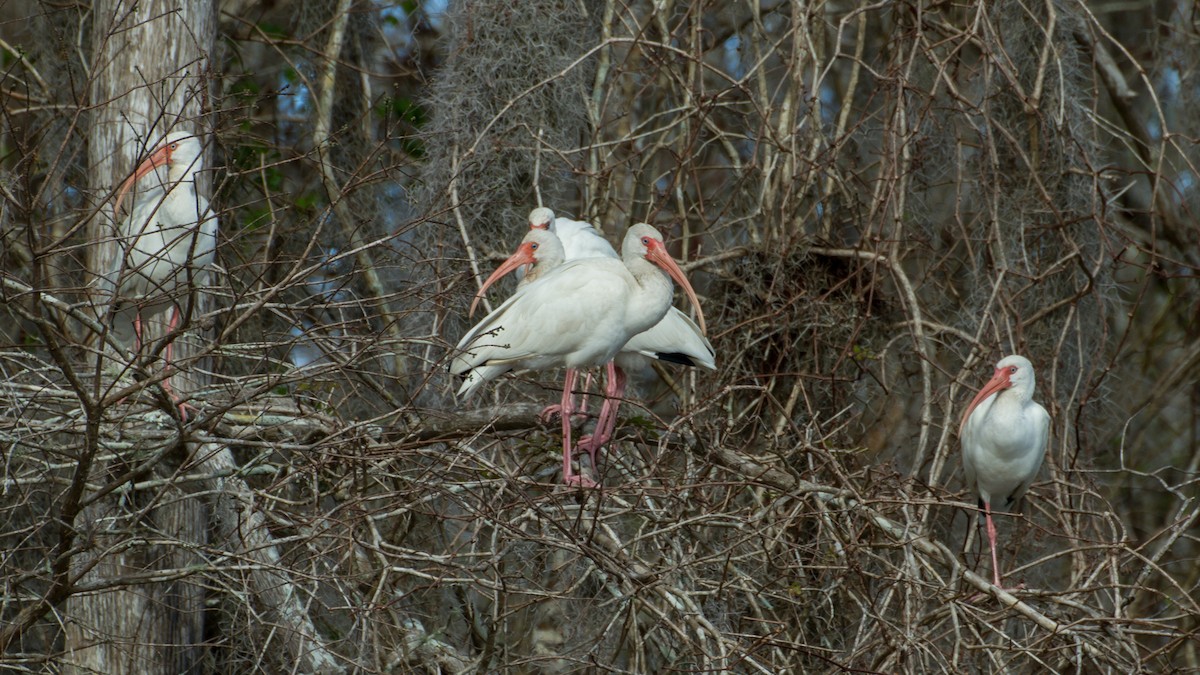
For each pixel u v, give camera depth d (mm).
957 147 14547
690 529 10547
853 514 10875
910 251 15664
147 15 12734
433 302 12367
